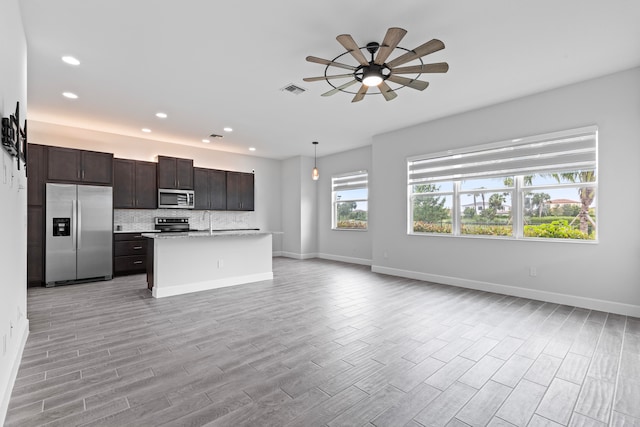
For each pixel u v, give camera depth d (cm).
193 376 219
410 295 438
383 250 607
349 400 192
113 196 568
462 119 488
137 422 170
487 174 463
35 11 245
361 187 732
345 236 770
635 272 345
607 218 362
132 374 221
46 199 481
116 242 564
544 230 419
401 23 264
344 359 246
